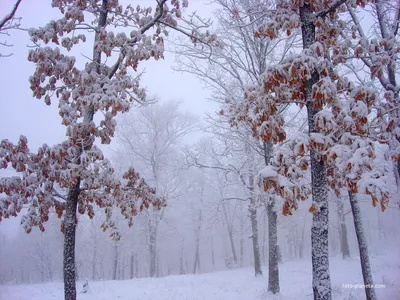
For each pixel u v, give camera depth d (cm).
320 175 457
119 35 599
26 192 530
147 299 1073
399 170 687
